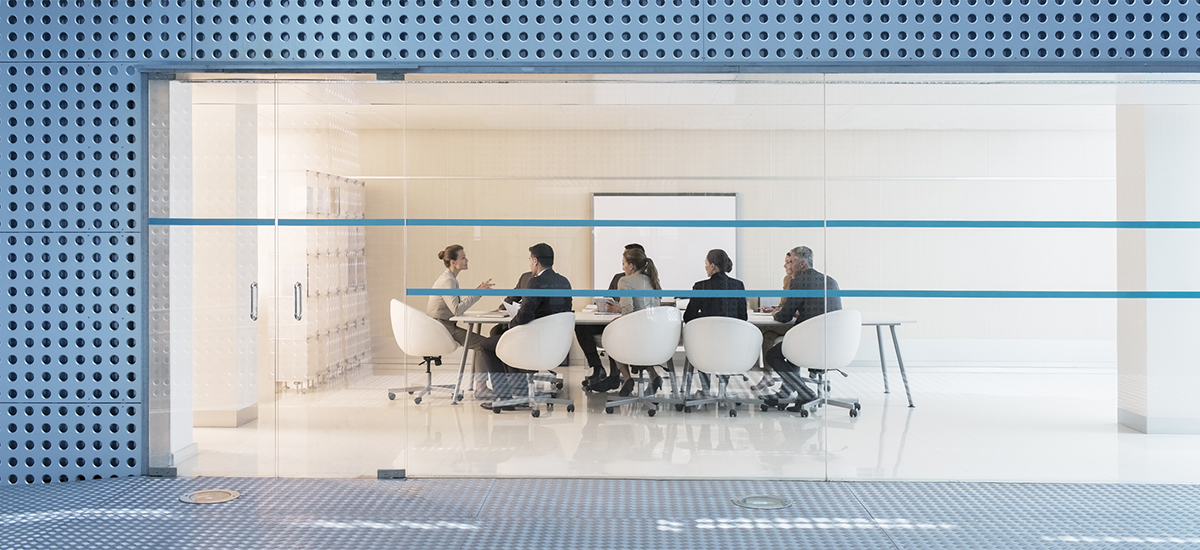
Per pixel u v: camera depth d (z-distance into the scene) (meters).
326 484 4.40
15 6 4.38
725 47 4.36
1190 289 4.45
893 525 3.71
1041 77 4.41
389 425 4.73
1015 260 4.45
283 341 4.85
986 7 4.32
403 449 4.62
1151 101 4.43
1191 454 4.45
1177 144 4.43
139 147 4.38
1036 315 4.46
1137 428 4.47
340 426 4.80
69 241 4.40
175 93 4.57
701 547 3.43
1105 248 4.45
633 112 4.49
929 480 4.47
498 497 4.16
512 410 4.57
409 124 4.53
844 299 4.48
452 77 4.49
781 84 4.46
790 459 4.50
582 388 4.55
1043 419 4.46
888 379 4.48
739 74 4.43
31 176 4.40
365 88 4.64
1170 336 4.46
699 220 4.49
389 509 3.96
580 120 4.50
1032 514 3.86
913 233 4.45
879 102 4.44
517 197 4.53
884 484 4.40
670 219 4.50
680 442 4.53
